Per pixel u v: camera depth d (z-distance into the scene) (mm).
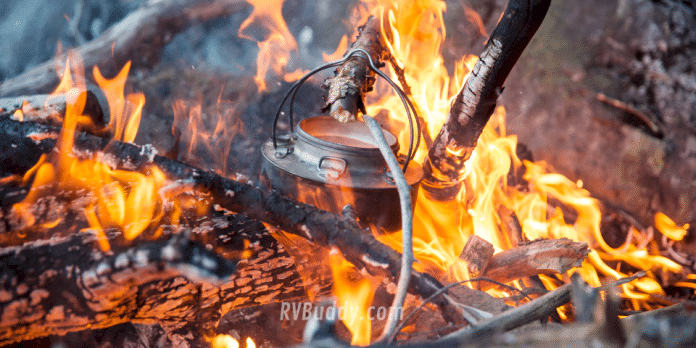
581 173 2932
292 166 1501
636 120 2924
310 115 3336
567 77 3236
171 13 3775
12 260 1081
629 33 3178
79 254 1116
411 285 1238
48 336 1362
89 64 3357
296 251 1423
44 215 1292
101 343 1416
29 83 3045
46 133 1474
